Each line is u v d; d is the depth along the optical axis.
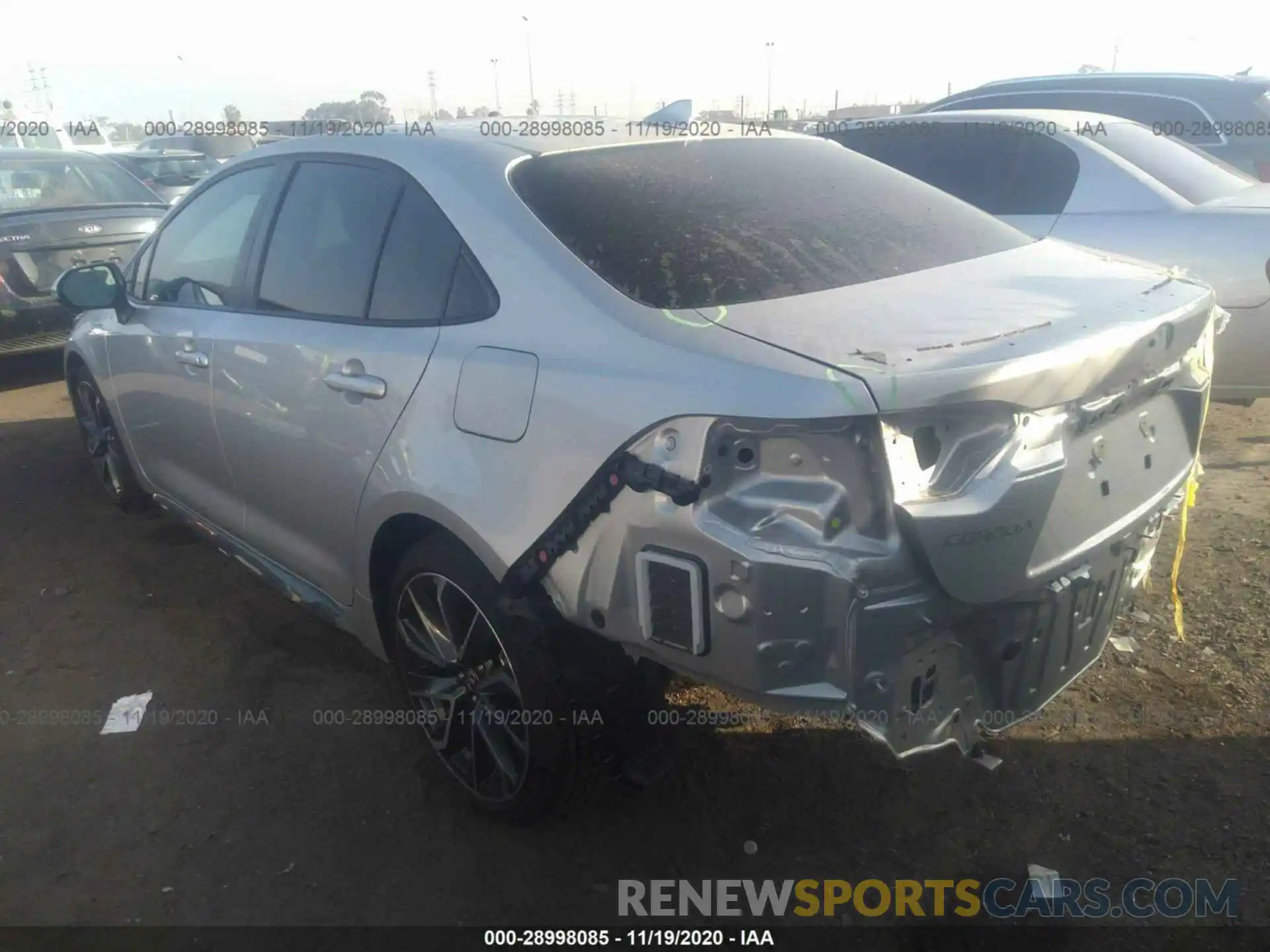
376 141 3.06
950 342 2.08
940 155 5.84
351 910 2.53
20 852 2.74
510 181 2.67
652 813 2.82
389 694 3.44
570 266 2.41
